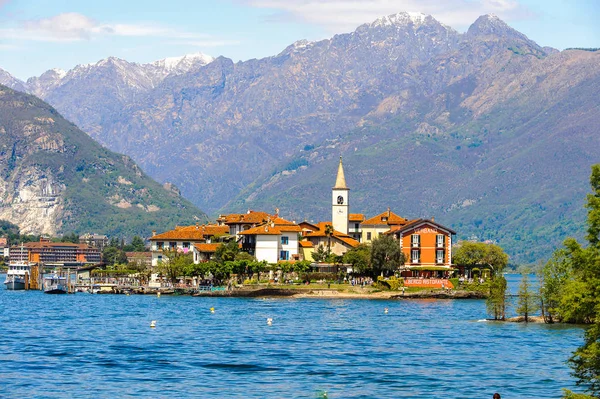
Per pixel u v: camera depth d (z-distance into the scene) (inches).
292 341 5841.5
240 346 5575.8
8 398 3951.8
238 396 4015.8
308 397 4008.4
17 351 5319.9
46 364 4832.7
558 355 5251.0
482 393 4128.9
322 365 4847.4
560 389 4215.1
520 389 4220.0
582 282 3376.0
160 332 6338.6
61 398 3959.2
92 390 4128.9
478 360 5054.1
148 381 4352.9
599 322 3198.8
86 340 5851.4
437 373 4623.5
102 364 4842.5
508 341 5880.9
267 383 4318.4
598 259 3294.8
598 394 3358.8
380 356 5187.0
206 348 5477.4
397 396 4052.7
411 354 5275.6
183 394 4052.7
